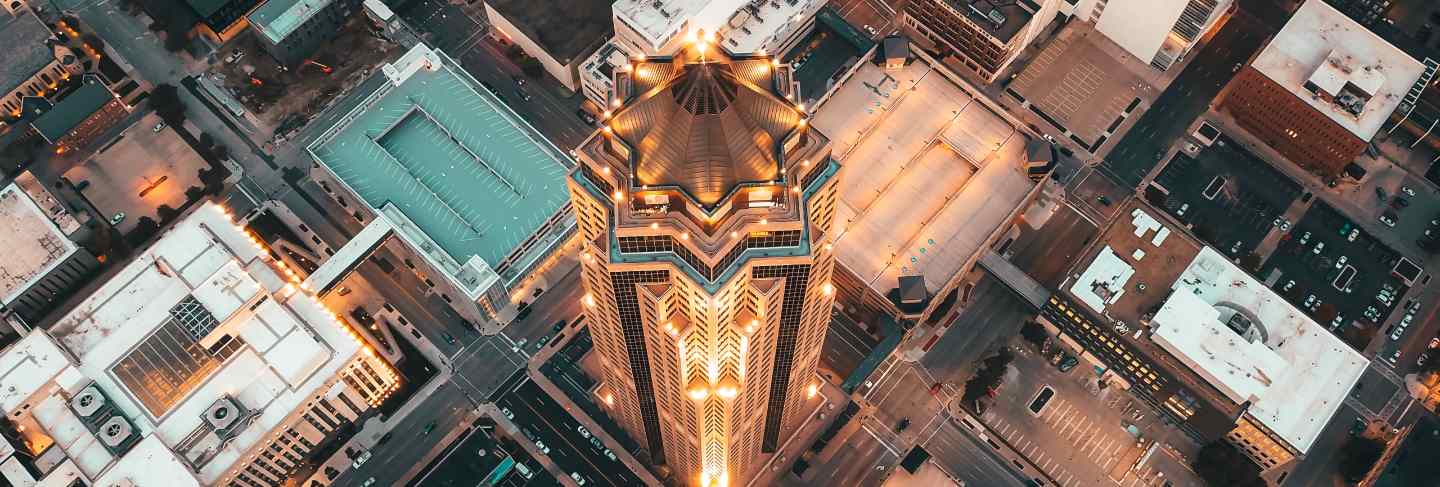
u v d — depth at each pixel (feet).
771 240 565.94
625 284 608.60
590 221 609.01
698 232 542.16
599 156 540.11
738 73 524.11
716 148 505.66
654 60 533.96
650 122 512.63
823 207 595.47
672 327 638.94
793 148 529.45
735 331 628.28
